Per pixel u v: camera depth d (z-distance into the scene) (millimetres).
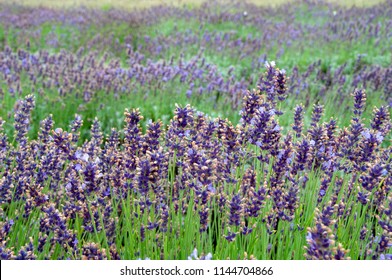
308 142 3051
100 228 2980
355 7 15133
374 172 2703
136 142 3162
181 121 2998
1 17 14453
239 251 3061
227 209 3041
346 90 7258
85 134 6281
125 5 17766
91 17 14836
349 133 3318
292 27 12406
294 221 3229
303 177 3459
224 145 3197
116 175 3049
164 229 2891
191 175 2922
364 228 3035
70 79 7098
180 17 14555
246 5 16766
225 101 6816
